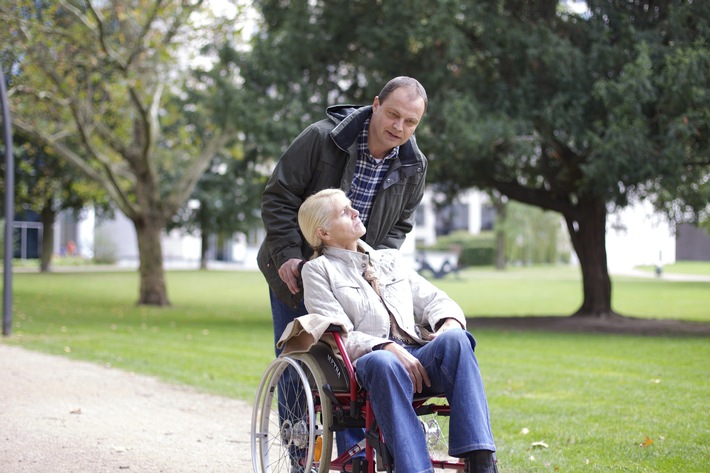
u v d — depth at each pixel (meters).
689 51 17.86
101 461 7.39
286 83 22.75
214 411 10.04
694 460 7.27
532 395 11.10
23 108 27.03
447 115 19.66
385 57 21.44
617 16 19.80
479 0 20.95
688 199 21.70
